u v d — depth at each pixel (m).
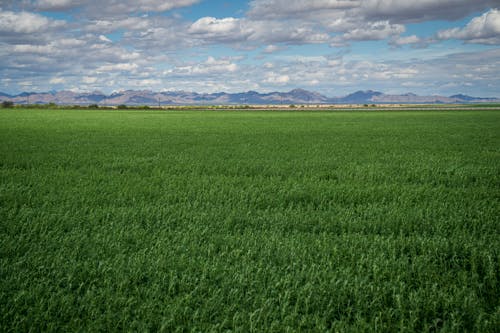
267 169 12.66
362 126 36.66
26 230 6.01
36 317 3.61
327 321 3.71
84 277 4.47
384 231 6.15
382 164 13.72
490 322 3.54
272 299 3.87
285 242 5.41
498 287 4.31
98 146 19.23
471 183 10.48
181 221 6.58
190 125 37.84
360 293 4.01
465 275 4.44
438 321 3.66
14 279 4.32
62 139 22.72
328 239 5.60
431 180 11.07
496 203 7.98
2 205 7.61
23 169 12.71
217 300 3.86
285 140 22.92
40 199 7.95
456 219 6.63
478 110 87.38
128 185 9.65
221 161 14.24
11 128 31.59
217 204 7.67
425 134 27.31
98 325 3.53
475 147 19.30
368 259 4.87
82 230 6.00
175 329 3.56
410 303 3.91
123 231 5.92
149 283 4.32
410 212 6.99
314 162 14.11
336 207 7.70
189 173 11.89
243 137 24.78
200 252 5.15
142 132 28.67
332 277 4.39
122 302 3.85
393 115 63.75
